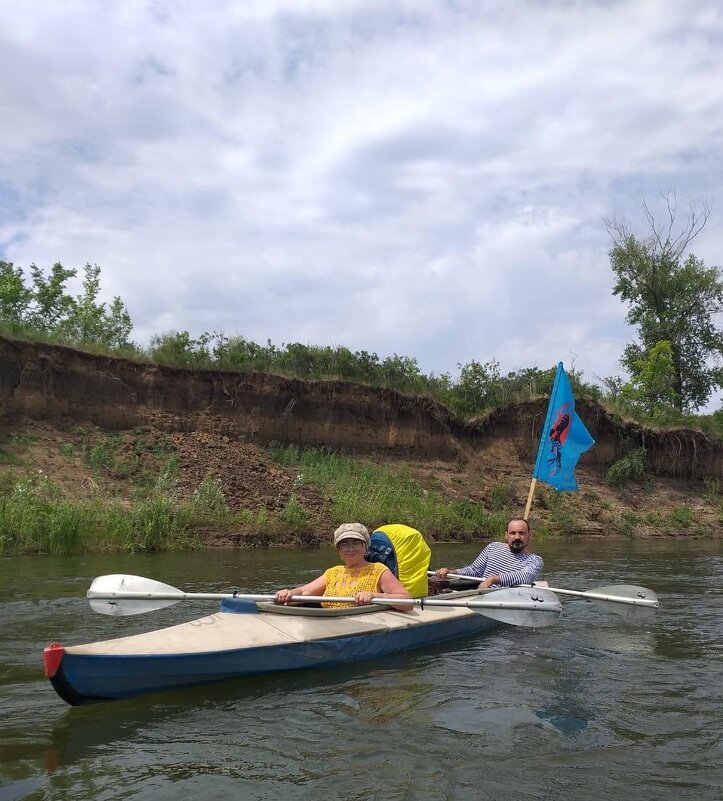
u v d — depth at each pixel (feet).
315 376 72.33
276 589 29.07
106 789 11.12
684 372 122.01
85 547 39.91
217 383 66.03
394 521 56.08
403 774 11.86
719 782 11.82
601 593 23.03
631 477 84.89
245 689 15.80
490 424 81.05
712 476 91.40
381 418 73.31
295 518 50.49
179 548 42.65
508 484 75.20
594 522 72.33
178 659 15.17
